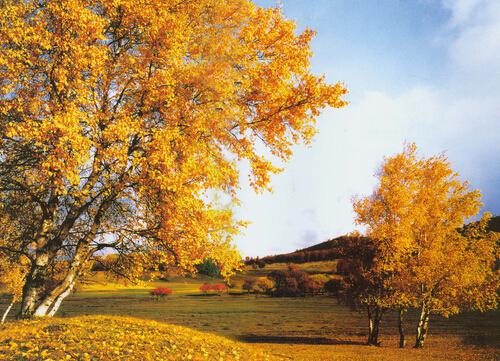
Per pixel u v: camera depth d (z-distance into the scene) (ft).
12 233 44.24
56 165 28.81
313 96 36.47
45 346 31.01
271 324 168.86
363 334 133.39
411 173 95.25
